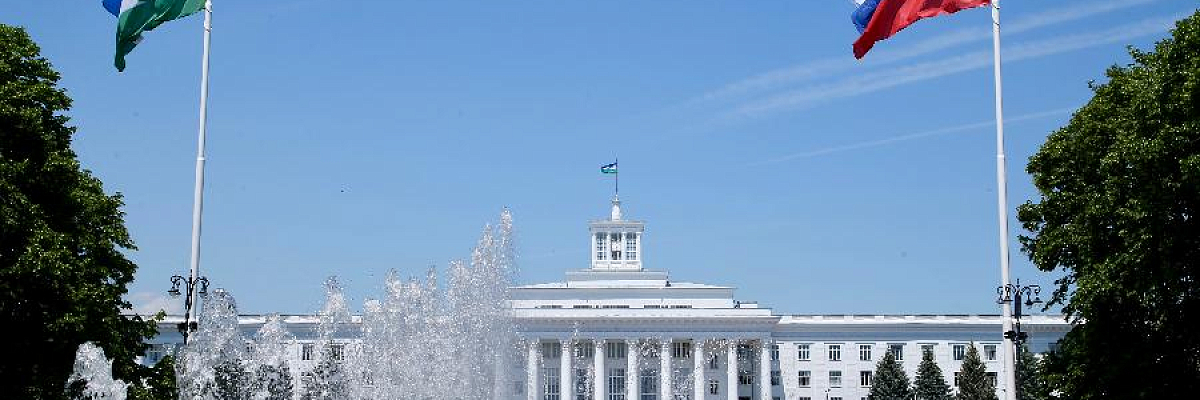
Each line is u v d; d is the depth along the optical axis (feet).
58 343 276.21
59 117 298.15
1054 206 314.14
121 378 287.07
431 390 407.85
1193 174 258.78
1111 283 281.95
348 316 454.81
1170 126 267.39
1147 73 290.76
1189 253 274.16
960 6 253.85
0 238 270.87
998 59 286.05
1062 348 317.01
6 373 272.10
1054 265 314.35
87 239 289.33
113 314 290.76
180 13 280.92
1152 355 286.46
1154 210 270.67
